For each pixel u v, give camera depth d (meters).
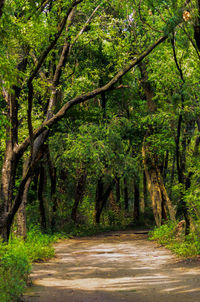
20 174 27.55
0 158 22.45
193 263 11.73
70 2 14.48
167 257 13.97
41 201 25.47
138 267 11.93
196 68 16.19
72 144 24.75
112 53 23.92
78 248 18.75
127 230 31.77
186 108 14.02
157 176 24.27
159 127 24.58
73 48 24.61
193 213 15.70
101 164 25.02
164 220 23.53
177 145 15.06
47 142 24.12
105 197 33.28
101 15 19.28
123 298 7.27
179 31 11.85
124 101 29.80
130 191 44.78
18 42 12.48
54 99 16.05
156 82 19.64
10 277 7.09
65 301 6.93
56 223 28.44
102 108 29.59
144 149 24.67
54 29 12.54
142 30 21.08
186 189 15.64
